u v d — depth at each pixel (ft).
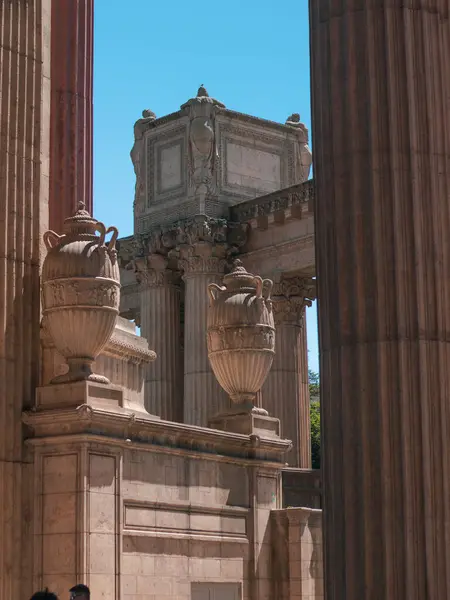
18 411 74.74
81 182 86.74
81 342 75.31
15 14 80.59
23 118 79.87
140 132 194.39
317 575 91.71
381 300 64.95
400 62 66.95
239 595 86.74
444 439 64.13
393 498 63.21
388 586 62.39
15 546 72.43
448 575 62.69
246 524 88.99
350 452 64.64
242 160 188.65
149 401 184.44
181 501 81.66
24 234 78.33
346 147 66.95
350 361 65.31
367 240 65.72
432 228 65.98
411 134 66.28
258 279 93.09
